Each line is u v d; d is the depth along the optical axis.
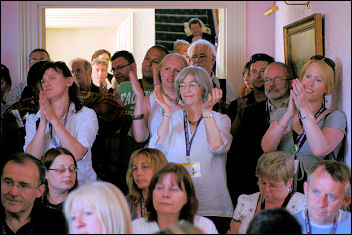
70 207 3.91
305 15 6.70
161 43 10.34
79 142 5.71
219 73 8.63
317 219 4.62
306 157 5.65
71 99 5.90
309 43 6.35
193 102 5.57
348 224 4.66
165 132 5.63
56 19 10.36
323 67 5.53
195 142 5.55
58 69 5.80
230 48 8.14
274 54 8.12
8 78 6.70
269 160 4.99
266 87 6.29
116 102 6.75
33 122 5.95
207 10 9.51
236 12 8.09
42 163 5.00
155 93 5.69
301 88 5.50
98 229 3.85
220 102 6.93
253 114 6.40
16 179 4.77
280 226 3.85
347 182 4.62
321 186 4.59
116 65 7.48
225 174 5.58
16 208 4.76
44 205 5.03
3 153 6.08
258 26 8.12
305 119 5.45
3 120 6.20
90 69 7.50
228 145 5.60
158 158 5.21
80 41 10.63
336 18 5.74
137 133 6.20
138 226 4.59
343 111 5.62
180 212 4.57
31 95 6.44
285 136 5.84
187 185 4.58
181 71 5.66
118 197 3.93
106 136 6.61
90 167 5.92
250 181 6.34
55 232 4.81
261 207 5.03
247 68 6.97
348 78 5.47
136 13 10.37
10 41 8.09
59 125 5.63
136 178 5.14
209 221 4.62
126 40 10.40
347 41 5.47
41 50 7.70
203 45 7.18
